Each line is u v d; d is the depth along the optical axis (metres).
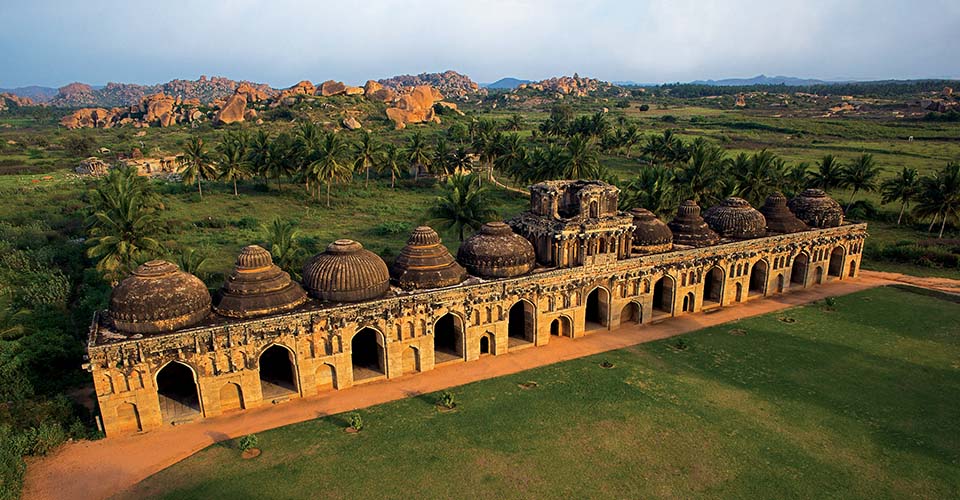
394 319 44.09
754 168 89.00
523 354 50.09
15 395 39.94
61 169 145.25
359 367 46.62
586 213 52.31
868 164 99.88
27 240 76.25
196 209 103.56
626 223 53.75
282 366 46.19
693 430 37.78
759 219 64.88
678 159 130.12
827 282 70.62
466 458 34.59
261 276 41.75
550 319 51.78
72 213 94.69
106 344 35.81
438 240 48.78
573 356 49.62
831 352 50.03
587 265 52.16
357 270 43.66
